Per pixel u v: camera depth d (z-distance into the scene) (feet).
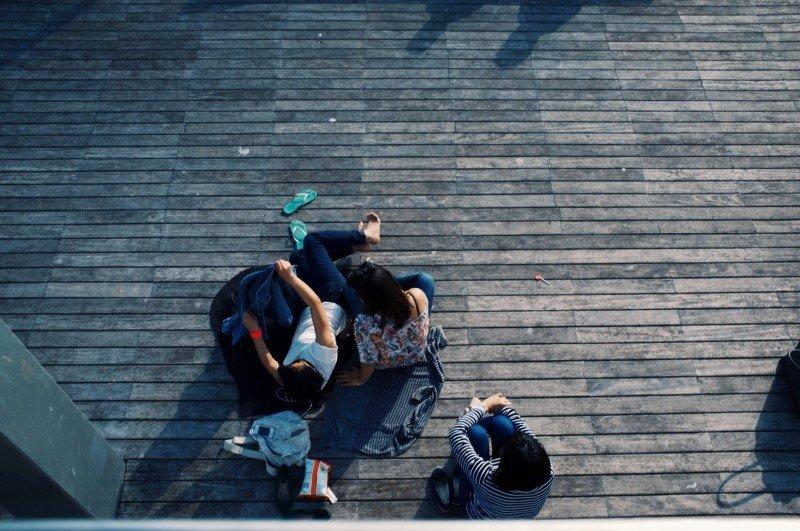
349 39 21.16
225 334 14.24
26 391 10.19
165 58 20.59
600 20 21.88
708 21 21.93
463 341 15.75
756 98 20.18
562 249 17.22
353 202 17.93
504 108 19.81
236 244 17.17
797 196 18.22
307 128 19.25
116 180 18.16
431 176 18.40
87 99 19.66
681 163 18.80
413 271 16.81
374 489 13.80
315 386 12.71
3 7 21.49
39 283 16.37
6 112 19.25
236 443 14.05
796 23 21.91
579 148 19.04
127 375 15.15
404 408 14.61
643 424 14.70
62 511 12.01
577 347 15.72
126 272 16.62
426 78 20.38
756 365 15.52
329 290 14.60
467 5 22.03
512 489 10.83
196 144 18.88
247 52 20.81
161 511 13.56
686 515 13.67
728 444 14.46
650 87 20.36
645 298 16.47
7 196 17.72
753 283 16.74
